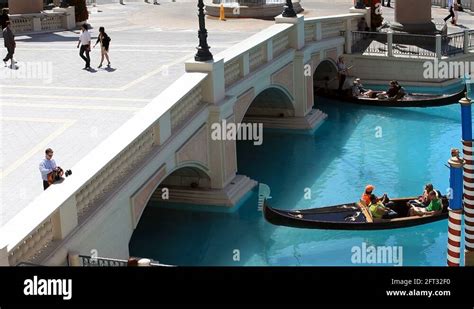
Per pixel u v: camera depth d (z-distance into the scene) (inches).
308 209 916.0
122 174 725.3
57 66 1219.9
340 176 1103.0
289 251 860.6
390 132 1306.6
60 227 610.9
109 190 695.1
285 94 1282.0
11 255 557.3
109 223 684.7
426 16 1681.8
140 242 894.4
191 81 912.3
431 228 904.3
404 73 1562.5
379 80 1578.5
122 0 2417.6
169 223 950.4
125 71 1155.9
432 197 913.5
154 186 785.6
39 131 874.8
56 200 611.2
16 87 1082.7
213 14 1835.6
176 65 1181.7
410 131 1306.6
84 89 1051.3
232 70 1043.9
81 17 1734.7
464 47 1572.3
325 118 1400.1
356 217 895.1
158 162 791.1
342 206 922.1
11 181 741.3
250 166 1161.4
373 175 1101.1
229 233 917.2
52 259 590.2
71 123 896.9
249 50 1087.6
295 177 1105.4
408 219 895.1
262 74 1134.4
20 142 840.9
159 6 2284.7
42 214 592.1
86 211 655.1
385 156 1186.0
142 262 586.9
